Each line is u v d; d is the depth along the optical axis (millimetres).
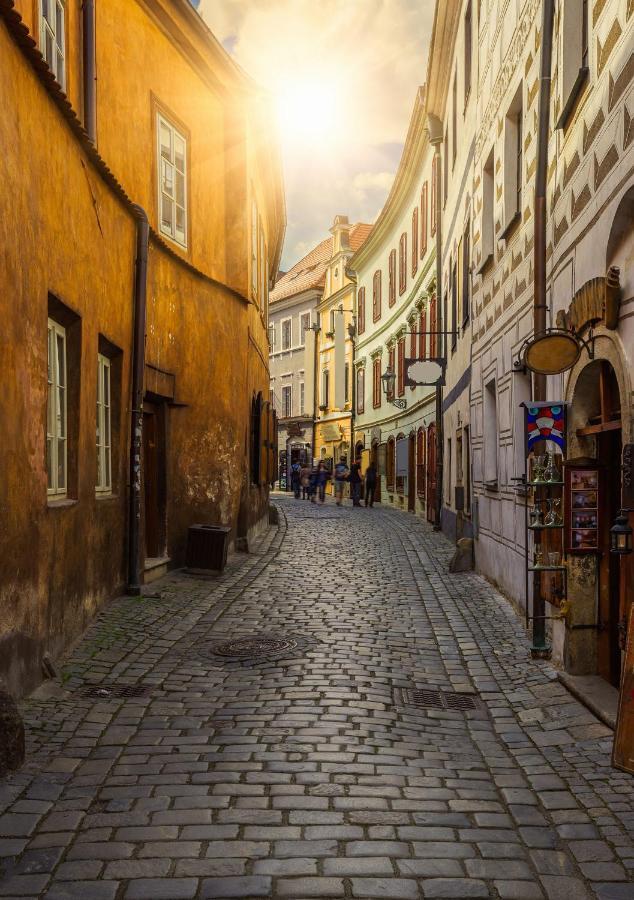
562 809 4379
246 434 15250
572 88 6723
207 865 3695
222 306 13875
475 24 13336
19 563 5855
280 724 5680
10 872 3623
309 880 3576
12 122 5770
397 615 9648
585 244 6566
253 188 16734
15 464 5750
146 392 10953
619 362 5586
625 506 5363
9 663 5672
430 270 23125
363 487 36688
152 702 6156
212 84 13789
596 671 6695
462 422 15547
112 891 3467
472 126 13758
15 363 5742
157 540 11898
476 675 7133
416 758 5133
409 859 3789
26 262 6031
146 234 10195
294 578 12227
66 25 8742
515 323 9594
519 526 9422
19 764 4797
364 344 37844
